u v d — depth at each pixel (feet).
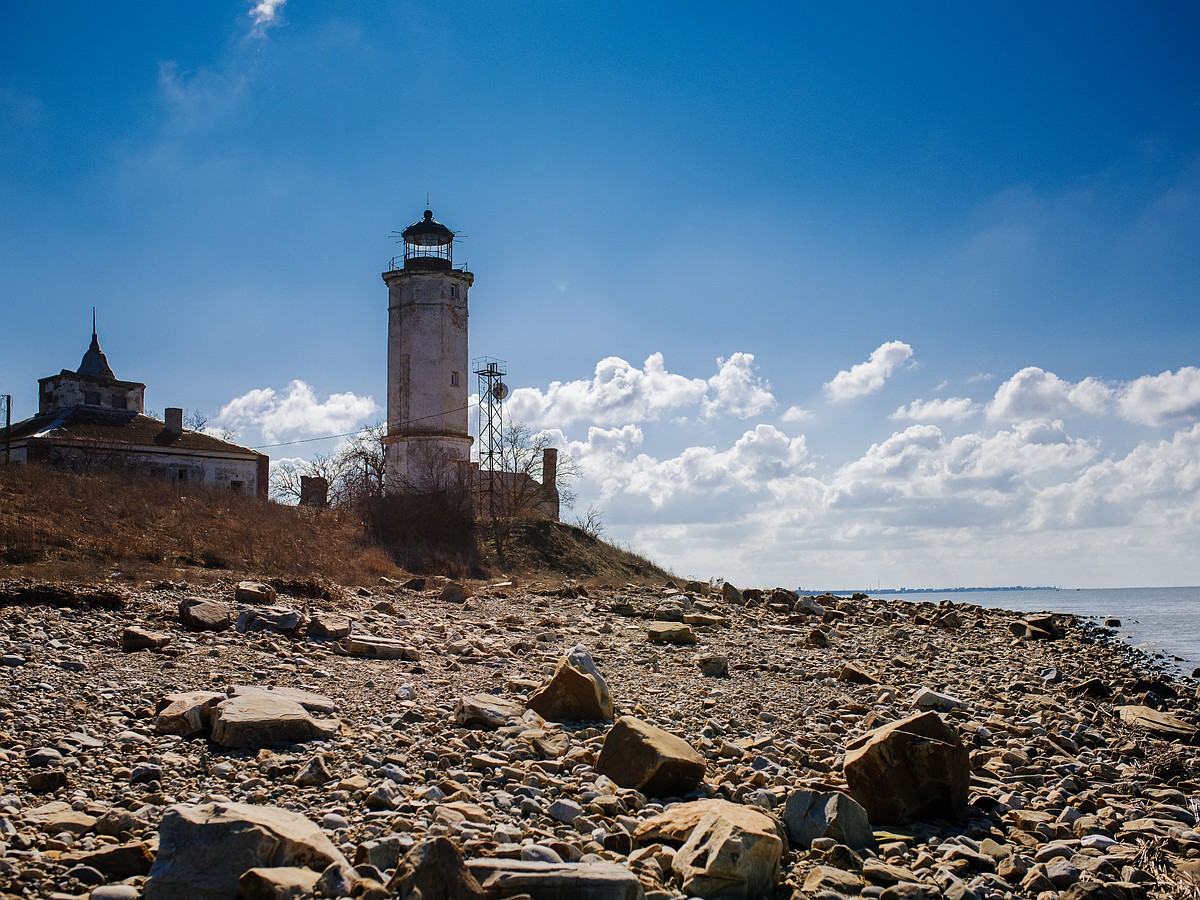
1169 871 28.02
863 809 30.48
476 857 23.45
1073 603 306.14
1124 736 51.80
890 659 76.84
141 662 46.85
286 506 143.23
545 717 43.70
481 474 195.42
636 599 108.47
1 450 164.76
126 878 21.89
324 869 22.22
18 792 27.30
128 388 194.59
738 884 23.99
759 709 50.83
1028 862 28.84
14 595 59.16
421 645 61.98
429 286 207.41
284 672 47.73
